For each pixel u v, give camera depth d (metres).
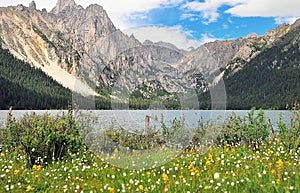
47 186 6.10
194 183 5.62
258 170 6.08
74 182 6.18
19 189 5.79
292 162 6.86
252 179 5.54
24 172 6.86
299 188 4.92
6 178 6.33
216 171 6.43
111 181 6.09
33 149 7.71
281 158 7.52
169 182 5.75
